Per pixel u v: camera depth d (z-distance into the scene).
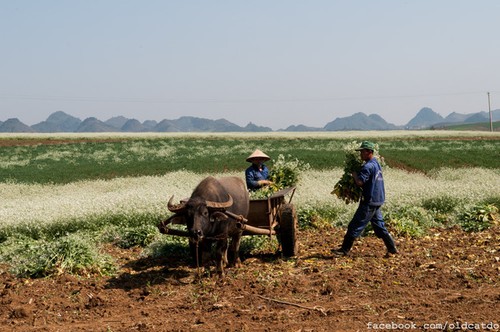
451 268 9.71
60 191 27.02
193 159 43.03
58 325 7.38
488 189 18.17
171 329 6.93
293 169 14.52
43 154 51.03
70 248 10.72
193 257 11.03
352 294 8.30
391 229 13.40
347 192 11.67
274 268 10.29
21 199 23.64
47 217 15.18
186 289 9.09
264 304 7.93
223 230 9.35
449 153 44.75
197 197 8.86
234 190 10.05
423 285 8.69
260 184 13.00
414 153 44.84
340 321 7.05
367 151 10.91
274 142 64.06
